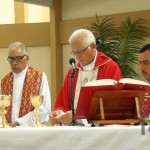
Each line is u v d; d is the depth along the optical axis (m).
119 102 3.33
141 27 8.59
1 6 10.27
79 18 9.43
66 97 4.70
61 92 4.77
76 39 4.55
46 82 5.85
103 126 2.96
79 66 4.83
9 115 5.68
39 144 2.79
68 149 2.76
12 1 10.40
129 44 8.43
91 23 9.24
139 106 3.31
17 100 5.74
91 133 2.74
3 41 9.85
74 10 9.56
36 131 2.79
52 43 9.57
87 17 9.37
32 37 9.73
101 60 4.77
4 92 5.90
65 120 3.78
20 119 5.30
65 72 9.61
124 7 9.03
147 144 2.67
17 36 9.80
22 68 5.84
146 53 4.66
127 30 8.50
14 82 5.85
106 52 8.18
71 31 9.47
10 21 10.34
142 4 8.87
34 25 9.73
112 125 3.11
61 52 9.63
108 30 8.63
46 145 2.78
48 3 9.46
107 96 3.28
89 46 4.61
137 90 3.29
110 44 8.34
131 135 2.70
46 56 9.70
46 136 2.78
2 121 3.74
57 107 4.71
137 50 8.41
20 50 5.79
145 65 4.68
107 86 3.25
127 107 3.36
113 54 8.28
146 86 3.30
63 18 9.65
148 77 4.71
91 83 3.29
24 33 9.77
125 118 3.38
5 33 9.85
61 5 9.66
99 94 3.26
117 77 4.64
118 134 2.71
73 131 2.76
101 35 8.53
